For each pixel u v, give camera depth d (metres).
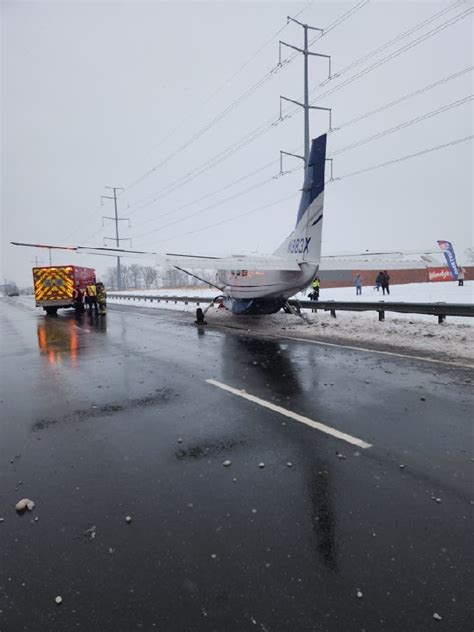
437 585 2.27
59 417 5.44
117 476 3.71
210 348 10.16
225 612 2.16
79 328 16.39
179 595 2.29
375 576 2.35
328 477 3.52
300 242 13.44
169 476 3.66
